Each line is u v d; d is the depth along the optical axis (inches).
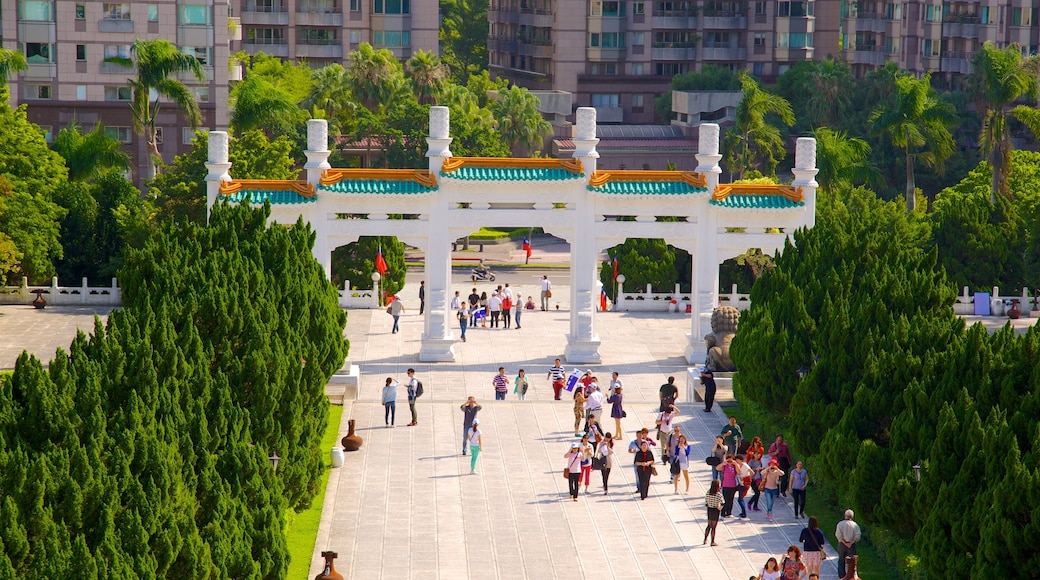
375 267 3649.1
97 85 4845.0
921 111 4394.7
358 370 2723.9
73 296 3563.0
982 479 1632.6
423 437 2401.6
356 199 2861.7
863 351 2086.6
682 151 5949.8
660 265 3695.9
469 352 3075.8
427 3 6392.7
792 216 2925.7
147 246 2032.5
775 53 6363.2
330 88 5027.1
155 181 3801.7
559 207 2955.2
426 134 4928.6
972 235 3693.4
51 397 1439.5
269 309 1987.0
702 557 1867.6
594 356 2977.4
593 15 6333.7
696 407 2620.6
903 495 1760.6
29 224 3437.5
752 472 2018.9
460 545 1902.1
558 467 2245.3
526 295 3954.2
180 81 4623.5
